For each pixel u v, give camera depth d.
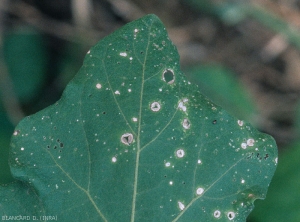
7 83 0.58
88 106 0.41
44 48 0.60
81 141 0.41
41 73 0.60
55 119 0.41
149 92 0.42
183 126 0.42
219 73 0.61
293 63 0.68
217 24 0.68
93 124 0.41
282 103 0.68
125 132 0.42
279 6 0.66
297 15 0.66
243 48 0.69
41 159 0.41
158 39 0.42
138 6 0.66
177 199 0.42
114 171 0.42
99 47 0.42
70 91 0.41
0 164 0.52
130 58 0.42
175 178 0.42
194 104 0.42
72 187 0.41
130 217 0.42
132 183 0.42
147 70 0.42
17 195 0.41
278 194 0.51
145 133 0.42
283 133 0.66
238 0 0.64
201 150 0.42
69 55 0.63
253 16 0.65
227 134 0.42
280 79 0.68
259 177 0.42
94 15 0.65
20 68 0.59
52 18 0.64
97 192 0.42
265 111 0.68
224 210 0.42
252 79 0.69
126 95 0.42
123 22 0.66
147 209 0.42
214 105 0.42
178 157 0.42
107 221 0.42
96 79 0.41
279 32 0.65
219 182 0.42
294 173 0.52
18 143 0.41
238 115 0.61
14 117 0.58
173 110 0.42
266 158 0.42
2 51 0.59
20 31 0.60
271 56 0.69
